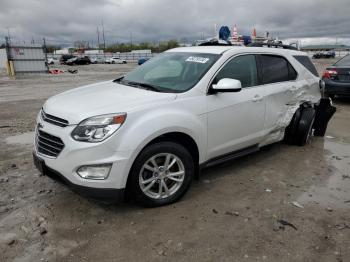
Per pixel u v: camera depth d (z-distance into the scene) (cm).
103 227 341
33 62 3139
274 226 346
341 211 379
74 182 335
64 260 292
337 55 8412
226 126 432
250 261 293
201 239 323
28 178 455
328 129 745
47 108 384
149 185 368
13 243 312
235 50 462
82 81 2170
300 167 509
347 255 302
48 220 352
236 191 425
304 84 573
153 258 296
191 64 445
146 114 354
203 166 420
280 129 543
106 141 329
